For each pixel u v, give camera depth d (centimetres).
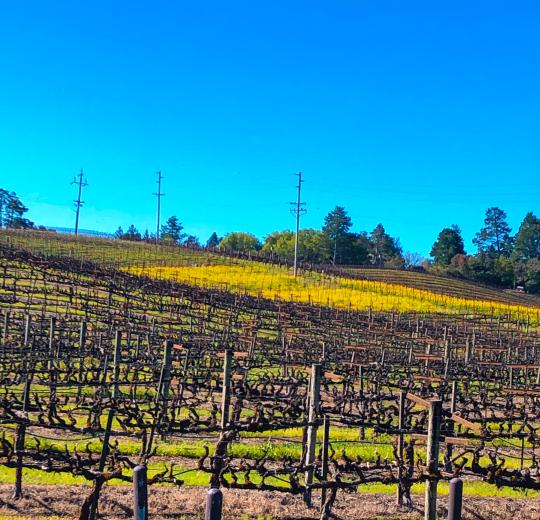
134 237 9575
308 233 13575
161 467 1445
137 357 2281
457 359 3266
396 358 3244
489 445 1894
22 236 8038
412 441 1303
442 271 11744
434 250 13900
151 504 1190
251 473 1466
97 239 8681
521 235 13725
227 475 1429
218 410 1526
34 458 1124
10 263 4994
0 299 3662
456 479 817
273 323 4191
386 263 13575
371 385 2562
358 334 4084
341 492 1361
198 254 8131
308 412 1368
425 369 2678
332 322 4500
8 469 1354
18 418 1173
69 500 1187
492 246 14350
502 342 4288
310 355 2805
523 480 1196
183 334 3222
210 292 4872
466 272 11612
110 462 1083
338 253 12838
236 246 13962
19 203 13688
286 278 7100
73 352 2347
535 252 13675
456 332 4538
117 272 5112
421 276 9925
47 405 1362
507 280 11581
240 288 6216
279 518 1186
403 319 5403
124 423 1339
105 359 2039
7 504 1154
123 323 3159
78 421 1770
